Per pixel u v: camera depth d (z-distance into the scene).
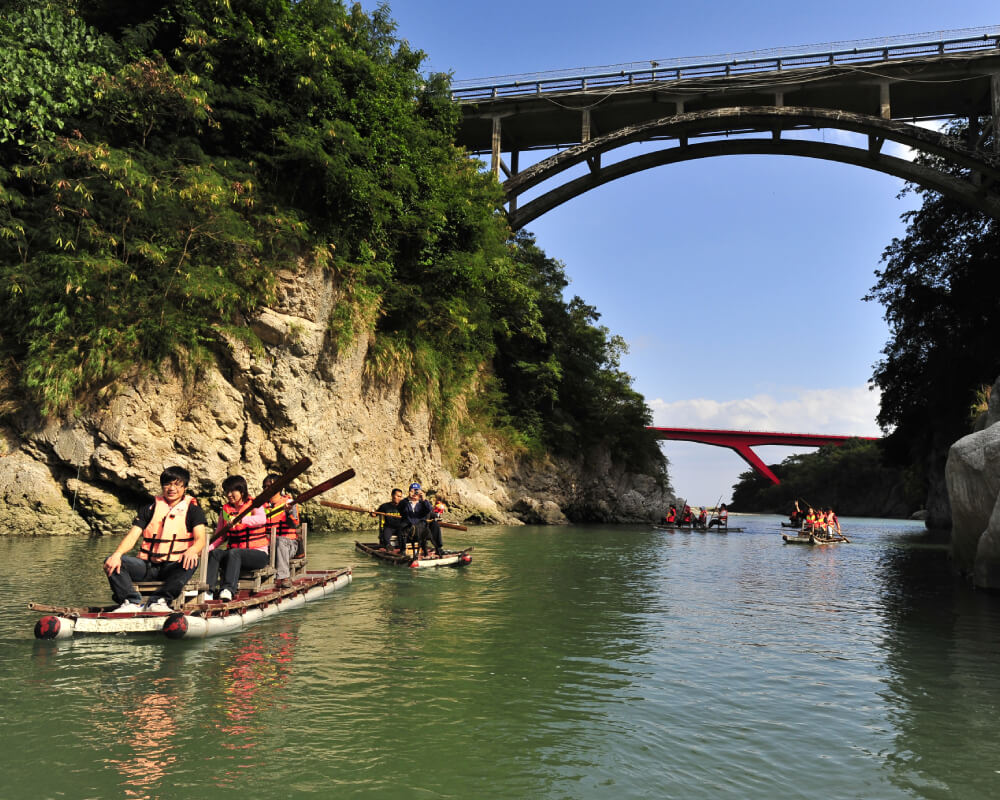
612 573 11.67
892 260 36.34
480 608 7.60
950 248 34.38
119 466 15.38
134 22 17.77
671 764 3.33
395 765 3.23
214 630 5.77
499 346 34.22
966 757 3.48
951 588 10.48
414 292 21.55
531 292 29.08
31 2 15.81
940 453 35.62
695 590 9.80
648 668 5.14
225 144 17.66
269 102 16.98
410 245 22.00
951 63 34.12
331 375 18.52
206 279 15.74
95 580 8.32
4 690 4.20
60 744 3.36
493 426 31.41
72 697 4.09
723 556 16.44
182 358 15.98
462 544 17.44
